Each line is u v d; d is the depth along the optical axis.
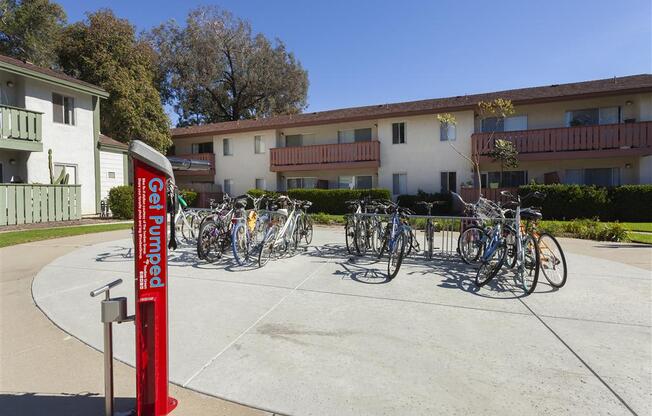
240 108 39.72
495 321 4.00
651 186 14.60
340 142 21.69
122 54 24.00
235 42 36.47
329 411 2.44
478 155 17.42
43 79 14.65
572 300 4.69
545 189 15.67
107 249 8.45
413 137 19.38
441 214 18.03
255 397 2.61
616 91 15.57
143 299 2.27
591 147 15.92
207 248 6.94
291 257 7.50
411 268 6.49
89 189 17.03
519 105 17.75
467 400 2.55
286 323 3.98
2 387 2.73
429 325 3.90
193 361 3.14
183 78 35.84
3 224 11.92
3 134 12.99
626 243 9.54
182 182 25.52
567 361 3.10
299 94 39.56
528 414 2.39
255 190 20.72
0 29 24.86
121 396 2.62
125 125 23.30
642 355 3.21
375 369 2.98
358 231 7.70
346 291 5.13
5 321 4.09
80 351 3.35
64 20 26.80
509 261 5.60
